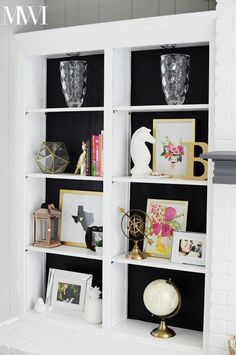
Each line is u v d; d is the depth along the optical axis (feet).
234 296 9.15
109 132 10.34
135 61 10.93
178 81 9.76
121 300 11.02
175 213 10.58
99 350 9.79
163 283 10.13
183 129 10.40
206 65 10.25
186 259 10.04
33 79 11.60
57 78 11.88
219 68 9.05
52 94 11.95
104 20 11.51
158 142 10.66
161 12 10.84
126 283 11.18
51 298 11.75
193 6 10.49
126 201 11.04
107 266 10.48
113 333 10.43
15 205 11.55
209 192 9.39
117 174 10.60
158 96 10.75
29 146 11.59
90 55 11.41
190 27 9.41
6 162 11.27
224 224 9.14
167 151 10.56
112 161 10.39
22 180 11.45
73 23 11.89
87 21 11.73
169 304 9.95
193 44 9.92
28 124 11.53
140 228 10.79
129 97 10.94
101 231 11.03
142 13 11.05
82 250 11.29
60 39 10.75
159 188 10.84
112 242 10.54
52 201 12.10
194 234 10.08
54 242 11.66
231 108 9.01
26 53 11.26
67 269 11.93
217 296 9.27
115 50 10.33
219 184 9.09
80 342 10.18
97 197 11.46
